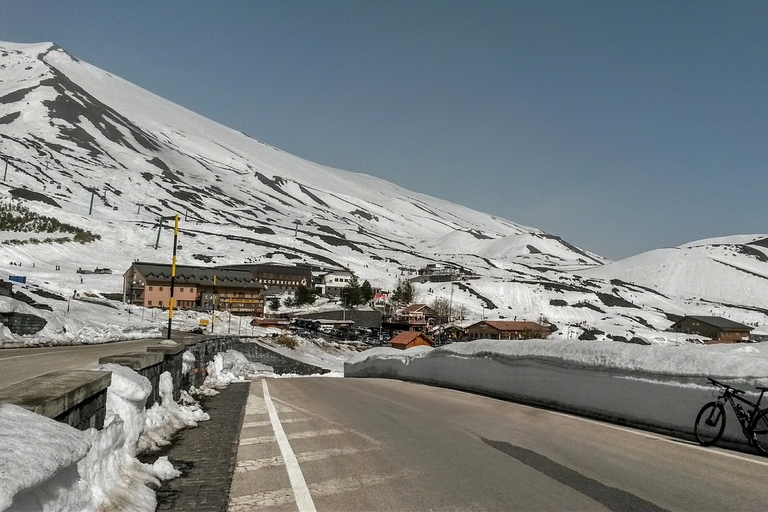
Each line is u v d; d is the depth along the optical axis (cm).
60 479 388
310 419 1155
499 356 1532
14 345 2891
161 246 17425
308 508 578
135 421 729
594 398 1144
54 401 445
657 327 17675
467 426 1055
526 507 580
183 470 726
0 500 265
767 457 784
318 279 17162
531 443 895
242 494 625
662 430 973
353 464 764
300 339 8388
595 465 750
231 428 1038
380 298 16038
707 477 687
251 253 19338
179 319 8331
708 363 923
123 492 545
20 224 15612
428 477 695
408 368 2220
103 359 810
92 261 14150
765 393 798
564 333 14500
